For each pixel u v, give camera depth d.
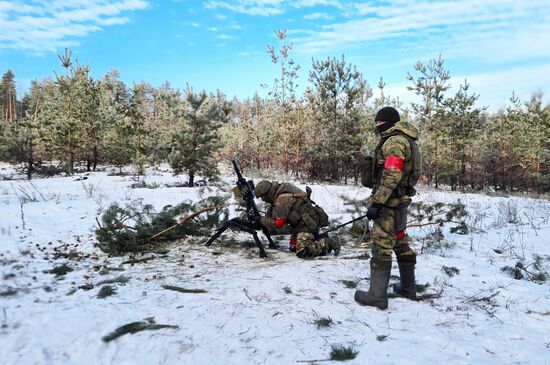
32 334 2.85
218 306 3.37
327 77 16.39
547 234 6.92
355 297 3.58
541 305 3.57
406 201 3.50
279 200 4.97
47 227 6.16
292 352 2.68
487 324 3.19
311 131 17.66
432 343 2.84
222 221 6.23
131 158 17.69
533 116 17.78
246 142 20.61
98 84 18.72
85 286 3.82
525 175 17.59
